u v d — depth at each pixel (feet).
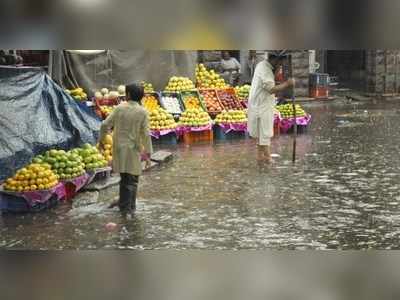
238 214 29.76
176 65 56.70
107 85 52.21
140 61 54.29
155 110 49.32
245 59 74.49
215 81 57.21
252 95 40.68
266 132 40.78
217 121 51.29
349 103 77.25
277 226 27.99
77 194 32.91
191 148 47.11
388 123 59.16
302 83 78.23
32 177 30.14
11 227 27.73
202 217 29.30
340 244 25.59
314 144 47.98
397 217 29.17
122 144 29.89
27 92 35.96
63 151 33.06
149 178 36.91
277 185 34.99
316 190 33.88
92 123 39.78
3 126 33.42
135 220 28.84
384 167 39.37
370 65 83.56
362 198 32.30
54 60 47.29
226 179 36.52
